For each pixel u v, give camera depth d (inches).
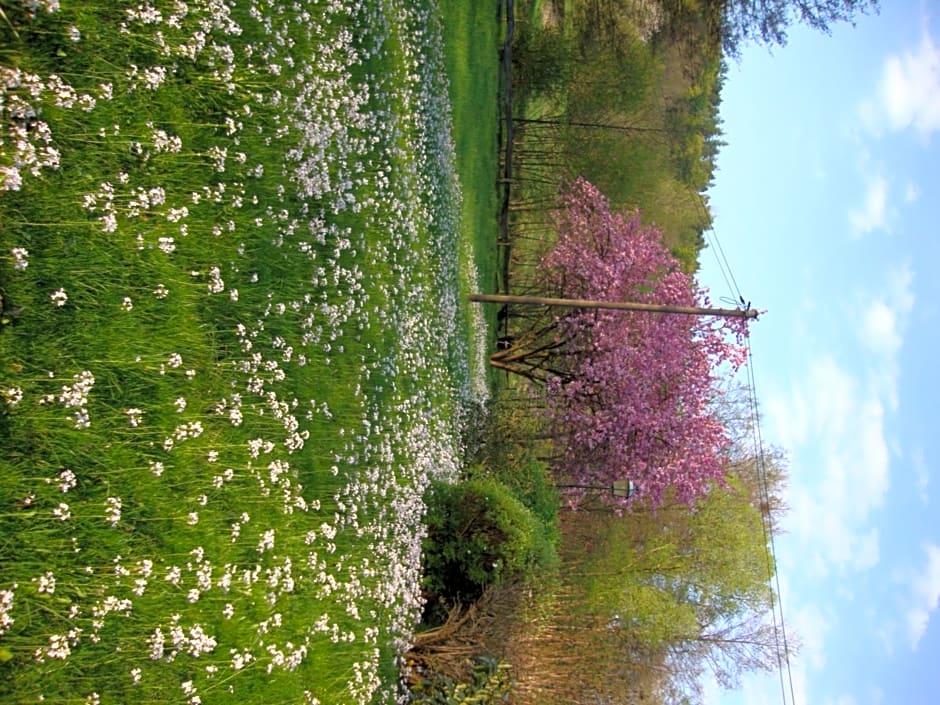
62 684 192.5
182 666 229.9
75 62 223.9
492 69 825.5
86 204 215.2
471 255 711.7
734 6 960.9
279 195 323.9
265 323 305.0
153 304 241.4
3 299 192.4
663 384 679.7
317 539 319.6
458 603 439.2
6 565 184.4
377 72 471.8
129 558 216.5
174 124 263.9
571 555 773.3
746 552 917.8
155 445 234.2
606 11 900.6
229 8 300.2
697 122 1036.5
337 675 314.5
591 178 898.7
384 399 410.9
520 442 683.4
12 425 191.3
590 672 509.7
